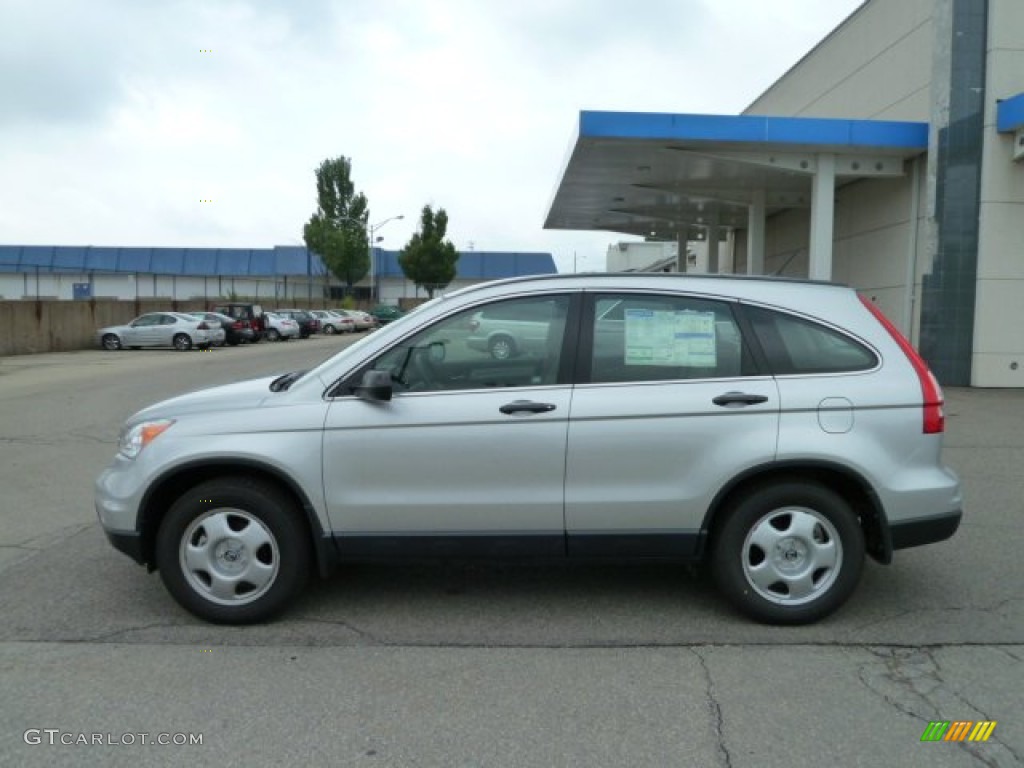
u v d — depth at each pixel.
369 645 4.18
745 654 4.06
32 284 68.62
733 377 4.33
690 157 17.58
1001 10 14.38
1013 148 14.45
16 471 8.45
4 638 4.25
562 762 3.13
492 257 92.88
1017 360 14.86
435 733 3.34
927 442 4.34
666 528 4.31
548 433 4.25
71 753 3.20
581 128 16.12
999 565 5.35
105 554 5.64
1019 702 3.60
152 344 30.55
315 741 3.28
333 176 68.88
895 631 4.33
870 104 19.44
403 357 4.43
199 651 4.10
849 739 3.29
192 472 4.42
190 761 3.14
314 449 4.28
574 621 4.48
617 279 4.50
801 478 4.38
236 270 76.31
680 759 3.16
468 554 4.35
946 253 14.99
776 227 27.66
